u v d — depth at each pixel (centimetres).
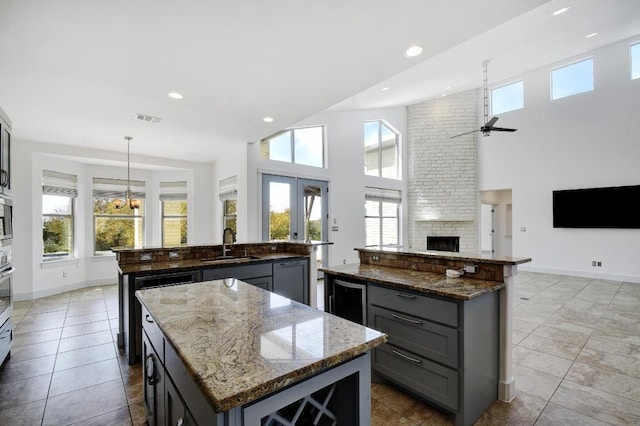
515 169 684
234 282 193
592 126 593
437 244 747
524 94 670
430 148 750
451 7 174
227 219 597
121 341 294
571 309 404
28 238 462
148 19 180
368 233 705
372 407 203
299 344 96
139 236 612
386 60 234
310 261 383
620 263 570
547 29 433
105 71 244
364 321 230
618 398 208
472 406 181
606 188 575
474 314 183
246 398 70
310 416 102
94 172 562
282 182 552
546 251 647
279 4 169
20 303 443
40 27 185
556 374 240
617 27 486
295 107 331
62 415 194
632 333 320
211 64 237
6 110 330
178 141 472
